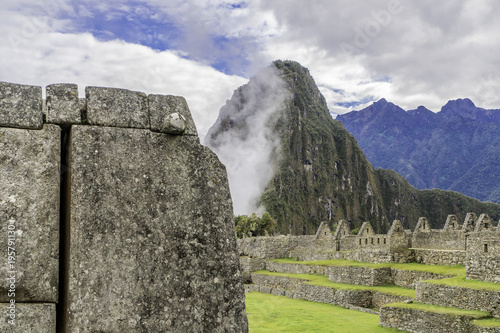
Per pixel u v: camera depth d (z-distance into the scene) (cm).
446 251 3002
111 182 487
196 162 529
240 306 514
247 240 5288
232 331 504
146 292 478
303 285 3369
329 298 3083
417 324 2091
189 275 500
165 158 516
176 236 503
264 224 8575
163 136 521
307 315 2605
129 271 475
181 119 518
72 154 479
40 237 453
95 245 468
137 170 500
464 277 2339
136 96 525
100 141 493
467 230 3089
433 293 2228
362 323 2348
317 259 4441
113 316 461
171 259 495
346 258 3938
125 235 481
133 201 491
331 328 2222
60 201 495
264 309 2833
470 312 1989
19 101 475
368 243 3516
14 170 456
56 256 458
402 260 3259
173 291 489
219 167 540
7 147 458
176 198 511
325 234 4772
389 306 2233
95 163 485
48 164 469
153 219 496
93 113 500
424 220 3453
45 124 480
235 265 523
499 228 2902
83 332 447
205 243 514
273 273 4394
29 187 457
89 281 459
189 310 492
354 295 2889
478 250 2227
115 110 508
